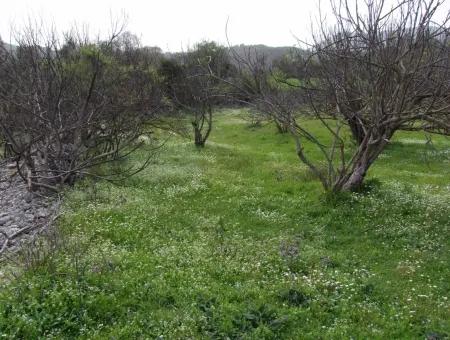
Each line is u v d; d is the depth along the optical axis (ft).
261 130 118.83
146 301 28.73
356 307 28.50
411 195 53.06
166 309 27.86
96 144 67.46
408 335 25.61
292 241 40.34
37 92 59.47
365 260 37.37
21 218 49.03
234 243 39.75
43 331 25.11
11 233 44.73
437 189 59.26
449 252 37.81
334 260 36.70
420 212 46.91
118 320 26.66
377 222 44.73
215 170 69.82
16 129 60.80
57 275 30.99
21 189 59.47
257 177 66.80
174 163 75.31
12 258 36.47
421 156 83.76
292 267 34.94
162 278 31.42
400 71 45.01
